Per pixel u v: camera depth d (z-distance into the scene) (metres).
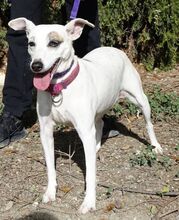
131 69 2.85
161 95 3.36
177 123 3.16
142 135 3.06
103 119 3.03
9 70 2.94
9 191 2.67
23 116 3.13
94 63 2.67
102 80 2.63
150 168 2.77
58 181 2.71
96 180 2.69
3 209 2.58
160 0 3.72
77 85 2.49
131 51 3.93
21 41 2.89
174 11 3.76
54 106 2.52
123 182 2.69
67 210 2.55
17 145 2.99
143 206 2.56
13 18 2.87
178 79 3.78
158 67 3.95
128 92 2.85
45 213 2.54
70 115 2.52
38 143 3.00
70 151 2.90
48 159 2.61
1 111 3.15
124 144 2.97
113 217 2.51
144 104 2.84
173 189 2.64
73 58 2.49
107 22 3.76
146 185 2.67
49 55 2.41
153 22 3.79
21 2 2.85
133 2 3.73
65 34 2.46
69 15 2.94
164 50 3.89
